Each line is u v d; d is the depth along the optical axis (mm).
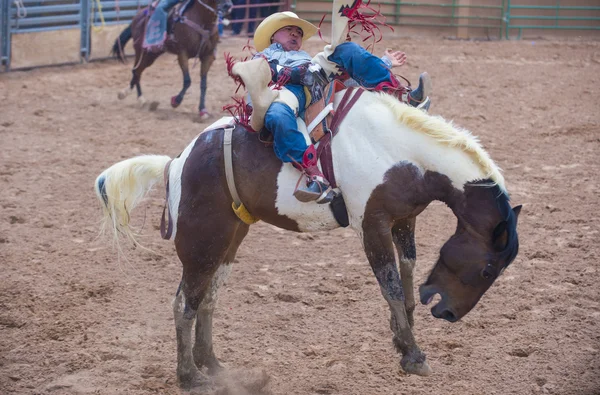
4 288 9008
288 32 6688
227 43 27594
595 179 12891
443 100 19078
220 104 19078
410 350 6285
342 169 6285
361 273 9523
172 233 6836
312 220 6496
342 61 6438
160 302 8828
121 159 14359
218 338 7953
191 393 6828
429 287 6285
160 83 21594
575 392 6707
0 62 22266
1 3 21812
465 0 30297
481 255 6094
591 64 24406
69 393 6859
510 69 23438
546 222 10984
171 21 17391
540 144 15141
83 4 23781
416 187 6191
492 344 7660
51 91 20219
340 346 7754
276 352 7656
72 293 8953
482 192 6078
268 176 6406
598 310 8289
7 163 13953
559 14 31234
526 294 8719
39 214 11570
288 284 9227
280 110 6148
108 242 10570
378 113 6277
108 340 7883
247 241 10672
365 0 29984
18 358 7473
